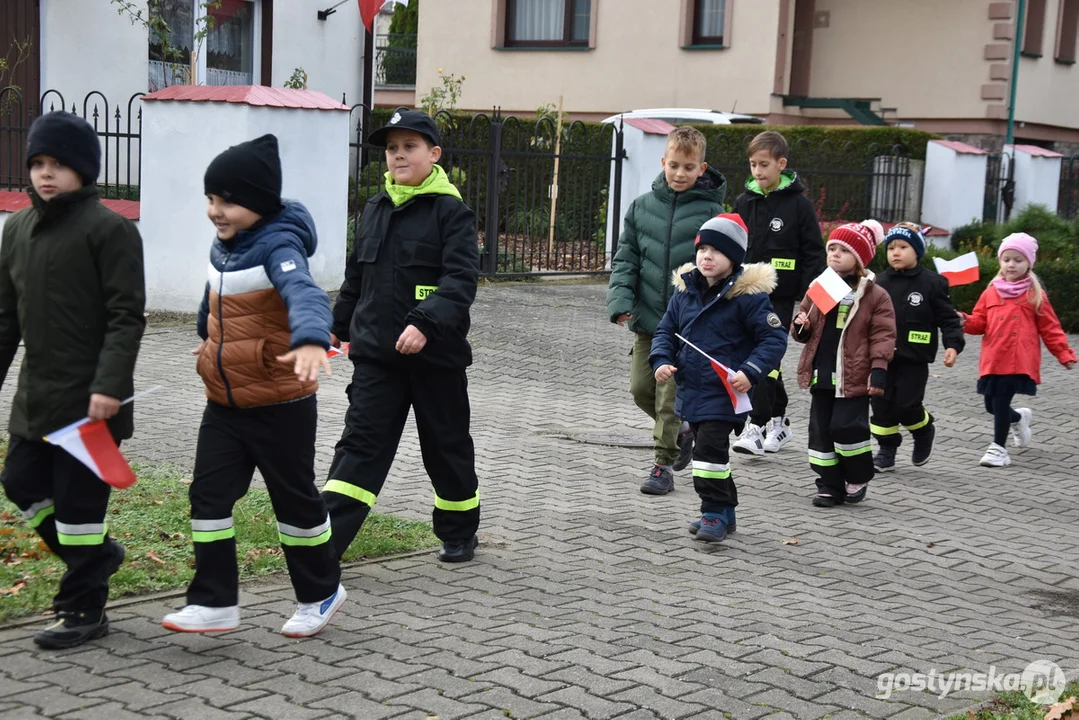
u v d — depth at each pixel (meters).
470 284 5.29
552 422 9.25
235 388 4.30
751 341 6.35
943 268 8.80
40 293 4.14
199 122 12.05
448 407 5.50
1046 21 24.31
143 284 4.22
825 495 7.36
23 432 4.18
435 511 5.70
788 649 4.72
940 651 4.85
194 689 3.97
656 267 7.26
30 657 4.16
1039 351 8.84
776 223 8.43
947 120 23.48
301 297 4.09
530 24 25.47
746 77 23.33
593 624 4.89
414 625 4.75
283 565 5.38
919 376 8.40
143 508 5.95
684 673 4.38
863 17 24.08
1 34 15.41
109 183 16.09
